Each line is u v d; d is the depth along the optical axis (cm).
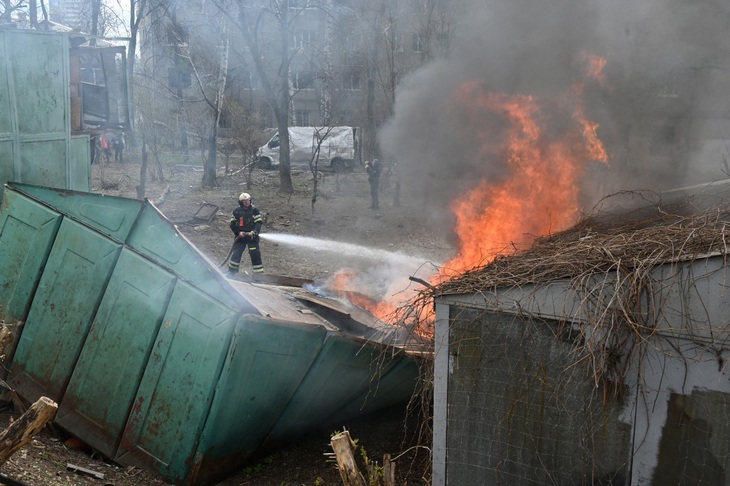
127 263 587
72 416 592
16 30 860
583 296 425
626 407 420
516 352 452
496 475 462
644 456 417
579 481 437
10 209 651
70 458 561
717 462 396
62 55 951
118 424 568
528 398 449
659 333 407
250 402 550
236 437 557
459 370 470
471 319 464
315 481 577
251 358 531
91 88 1179
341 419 679
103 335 588
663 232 454
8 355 627
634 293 410
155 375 558
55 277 621
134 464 562
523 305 447
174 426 543
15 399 625
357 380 621
